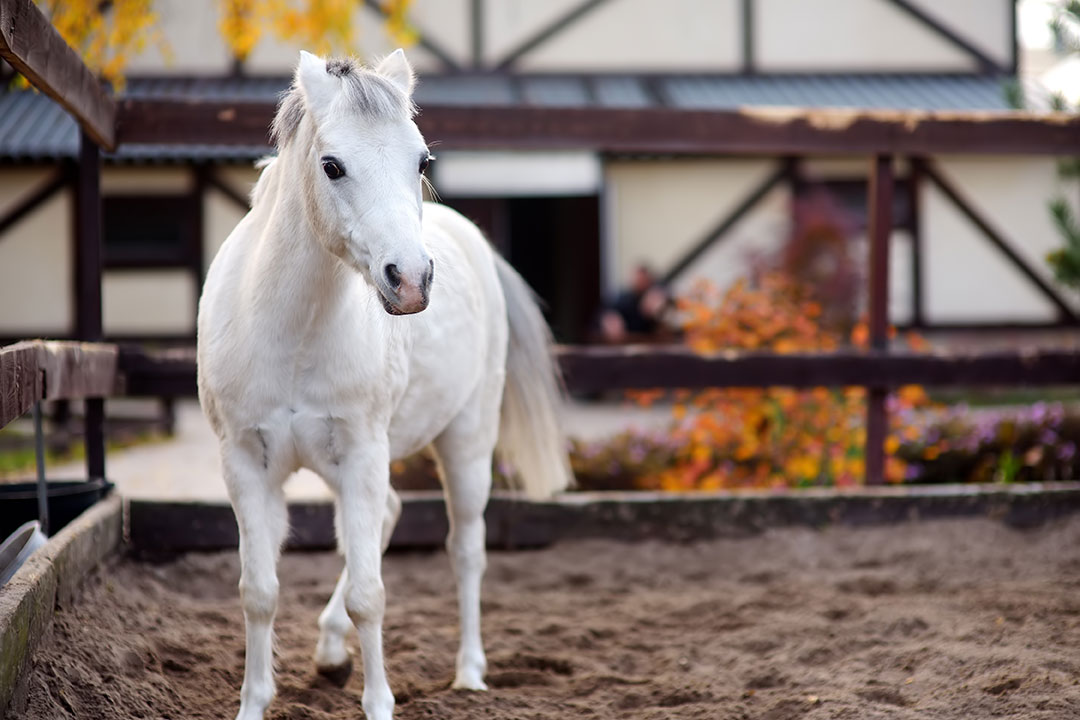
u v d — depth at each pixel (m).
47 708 4.85
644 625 7.46
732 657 6.61
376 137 4.55
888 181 9.98
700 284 12.75
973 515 9.62
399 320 5.50
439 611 7.80
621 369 9.69
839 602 7.70
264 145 8.92
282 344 4.90
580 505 9.46
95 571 7.16
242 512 4.97
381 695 5.00
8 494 7.69
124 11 12.82
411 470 10.64
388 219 4.43
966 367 9.94
